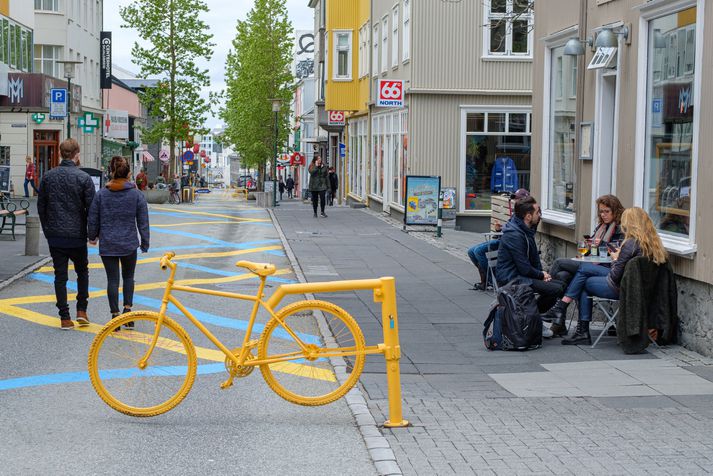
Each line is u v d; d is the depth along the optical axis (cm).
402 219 3120
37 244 1955
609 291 1058
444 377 918
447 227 2911
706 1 1009
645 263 1020
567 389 860
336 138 6103
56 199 1143
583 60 1403
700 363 973
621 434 704
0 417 753
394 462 633
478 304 1400
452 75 2952
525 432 711
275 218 3288
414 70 2939
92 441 689
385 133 3559
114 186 1136
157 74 5459
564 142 1525
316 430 725
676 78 1102
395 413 728
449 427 727
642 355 1020
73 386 860
